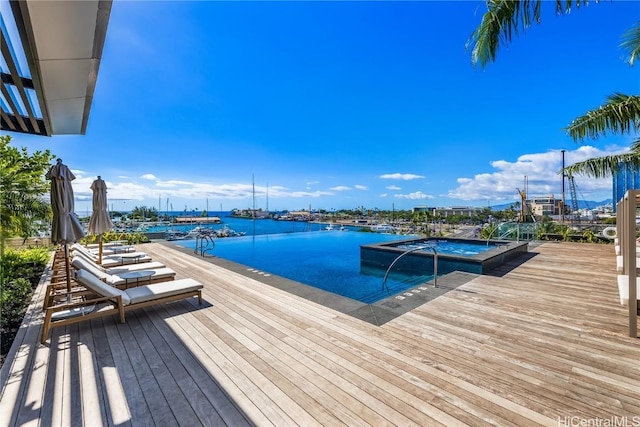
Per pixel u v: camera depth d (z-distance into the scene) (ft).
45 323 9.89
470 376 7.57
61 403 6.70
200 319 11.84
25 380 7.63
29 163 22.63
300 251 39.63
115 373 7.93
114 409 6.49
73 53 10.30
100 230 20.08
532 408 6.33
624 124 17.49
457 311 12.12
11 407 6.57
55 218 13.93
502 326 10.62
